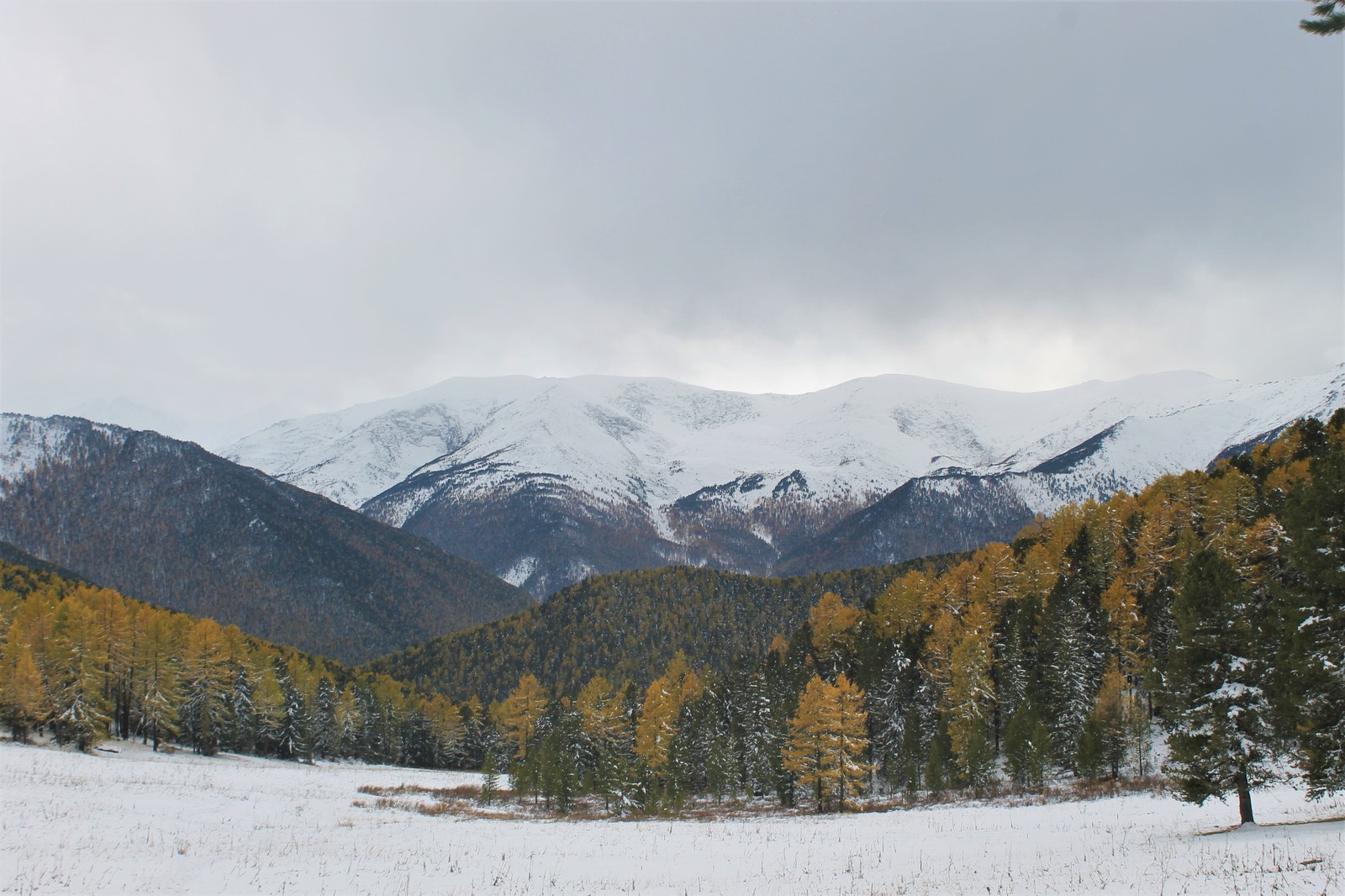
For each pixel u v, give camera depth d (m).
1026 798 57.09
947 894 25.11
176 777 64.69
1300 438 88.31
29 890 25.56
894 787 74.31
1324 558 30.08
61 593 157.75
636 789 69.25
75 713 77.44
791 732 73.62
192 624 110.50
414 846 39.22
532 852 38.19
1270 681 31.14
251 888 27.72
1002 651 78.25
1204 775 32.47
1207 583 32.69
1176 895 21.42
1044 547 98.12
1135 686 72.06
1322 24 16.81
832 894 26.94
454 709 136.25
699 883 30.50
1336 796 37.59
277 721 108.00
